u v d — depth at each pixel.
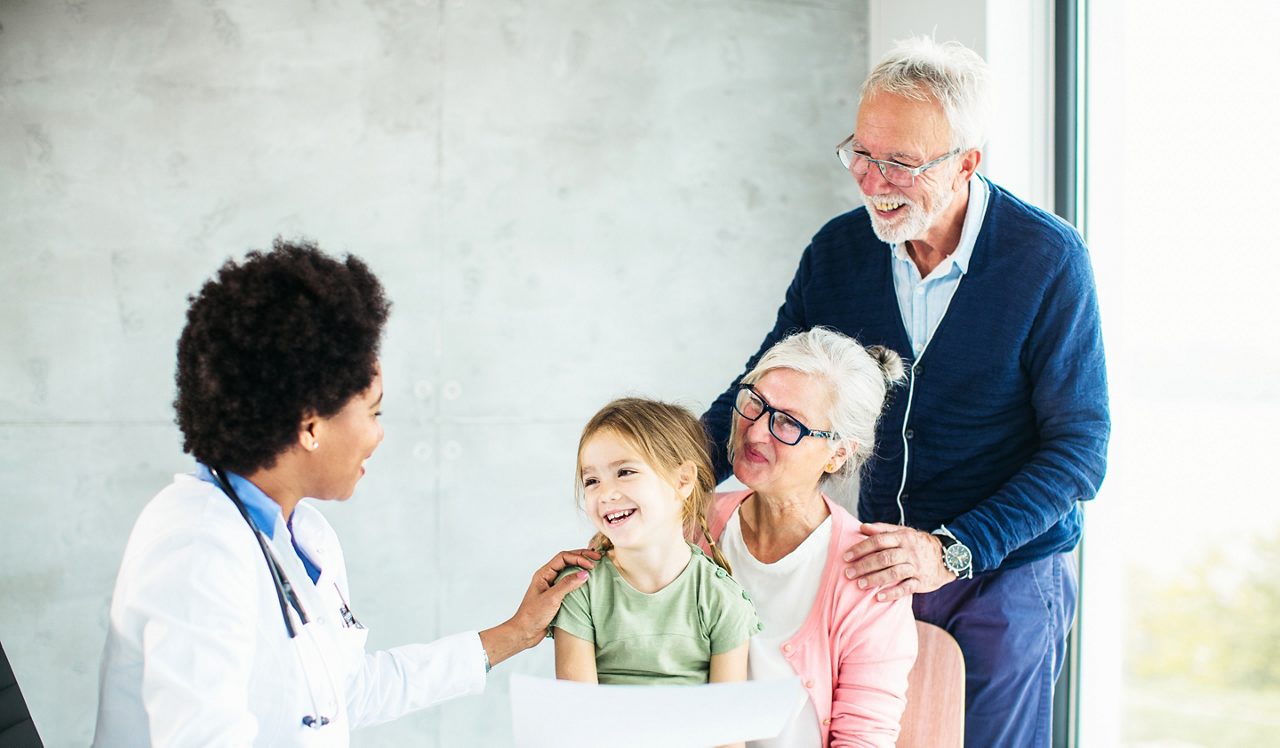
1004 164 2.58
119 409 2.66
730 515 1.75
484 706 2.92
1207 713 2.41
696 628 1.56
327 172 2.77
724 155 3.07
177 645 1.15
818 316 2.16
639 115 2.99
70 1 2.62
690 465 1.57
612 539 1.54
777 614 1.63
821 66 3.15
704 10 3.04
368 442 1.31
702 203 3.05
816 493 1.69
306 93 2.75
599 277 2.97
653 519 1.53
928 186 1.81
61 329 2.63
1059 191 2.59
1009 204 1.95
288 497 1.33
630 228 2.99
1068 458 1.87
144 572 1.18
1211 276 2.37
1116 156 2.57
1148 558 2.53
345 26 2.77
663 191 3.02
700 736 1.33
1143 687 2.54
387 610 2.84
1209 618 2.41
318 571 1.41
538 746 1.35
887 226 1.87
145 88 2.66
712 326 3.06
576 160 2.94
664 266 3.02
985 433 1.99
